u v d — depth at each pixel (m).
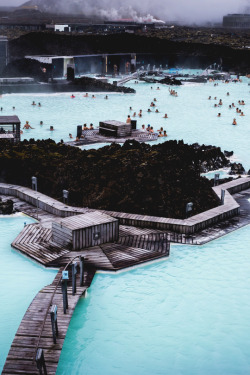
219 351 17.58
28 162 35.09
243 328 18.98
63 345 17.75
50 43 156.50
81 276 21.23
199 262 24.41
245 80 129.12
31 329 17.58
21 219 29.41
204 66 157.38
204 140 54.19
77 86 97.44
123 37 164.88
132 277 22.80
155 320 19.47
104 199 30.47
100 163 32.66
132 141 39.53
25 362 15.77
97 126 61.69
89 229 24.77
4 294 21.09
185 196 30.75
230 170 41.03
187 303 20.75
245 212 31.22
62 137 53.88
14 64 115.75
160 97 91.31
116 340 18.16
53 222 25.55
